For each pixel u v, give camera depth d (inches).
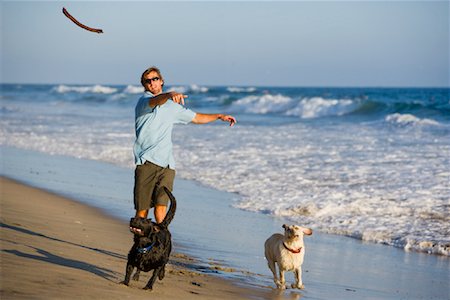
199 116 235.0
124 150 812.0
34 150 818.2
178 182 583.2
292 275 288.8
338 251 352.2
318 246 363.3
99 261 244.8
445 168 624.1
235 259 307.1
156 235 200.2
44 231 304.2
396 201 476.4
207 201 489.7
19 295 163.3
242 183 570.3
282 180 579.8
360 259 334.3
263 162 696.4
